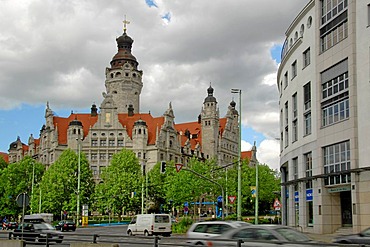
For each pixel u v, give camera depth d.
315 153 46.72
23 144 164.00
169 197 92.75
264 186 103.00
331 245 13.19
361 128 39.88
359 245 12.77
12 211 105.19
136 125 129.88
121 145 128.88
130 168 101.38
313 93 47.94
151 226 48.88
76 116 131.75
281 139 62.97
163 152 131.38
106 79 147.00
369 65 39.47
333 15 44.50
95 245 20.55
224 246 17.55
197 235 23.27
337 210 44.34
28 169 110.81
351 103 40.75
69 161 96.88
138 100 147.12
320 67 45.97
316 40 46.81
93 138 129.00
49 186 93.69
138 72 147.50
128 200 97.69
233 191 90.56
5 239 25.02
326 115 45.12
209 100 156.75
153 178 106.00
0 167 124.94
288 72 57.12
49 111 137.00
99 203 98.62
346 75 42.19
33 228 41.31
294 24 54.28
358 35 40.78
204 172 85.88
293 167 54.31
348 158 41.38
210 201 104.31
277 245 16.33
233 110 172.00
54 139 131.12
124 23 151.00
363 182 39.06
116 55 149.12
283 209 60.56
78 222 86.19
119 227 80.12
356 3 41.19
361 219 38.91
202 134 156.00
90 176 98.88
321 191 44.72
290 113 55.72
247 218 70.62
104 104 130.50
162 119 136.12
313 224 46.19
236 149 170.50
